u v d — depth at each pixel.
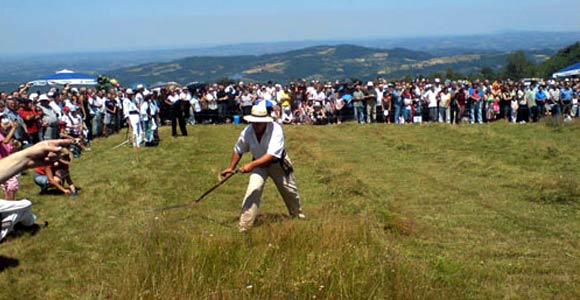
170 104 28.12
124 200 11.87
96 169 16.12
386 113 28.92
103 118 24.55
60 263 7.91
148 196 12.26
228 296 6.12
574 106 29.77
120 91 26.55
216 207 11.30
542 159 17.45
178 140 23.28
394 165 16.78
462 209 11.38
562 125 26.05
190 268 6.61
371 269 6.80
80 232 9.37
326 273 6.54
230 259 7.05
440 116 29.38
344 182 13.45
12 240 8.88
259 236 7.89
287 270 6.72
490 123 28.83
